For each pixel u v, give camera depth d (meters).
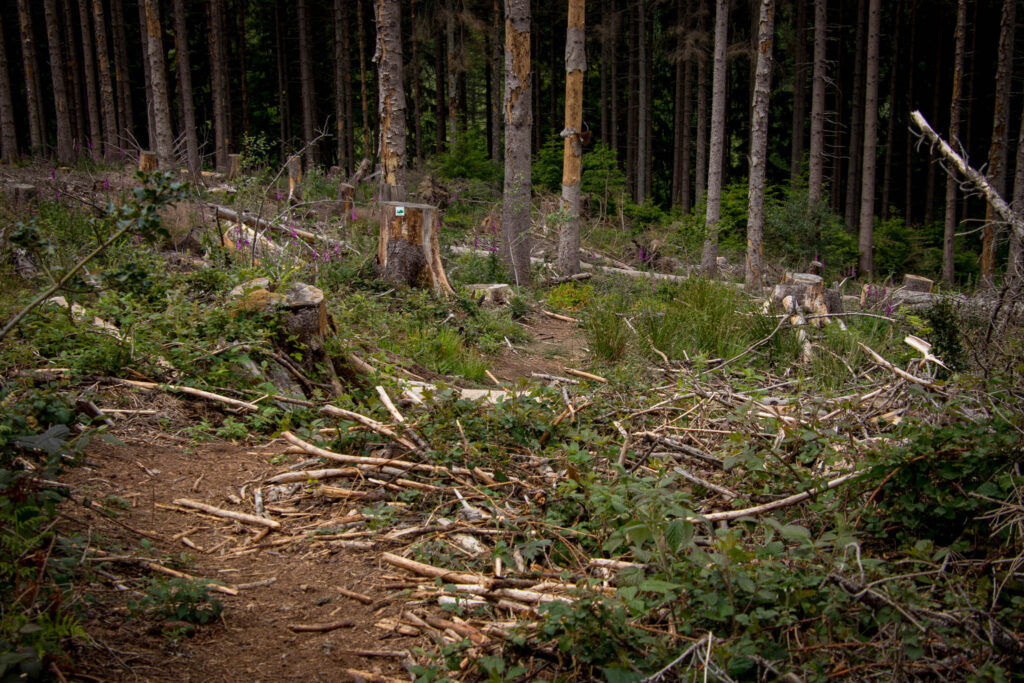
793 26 28.48
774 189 25.61
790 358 7.86
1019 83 27.45
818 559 2.81
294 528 3.66
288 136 31.36
